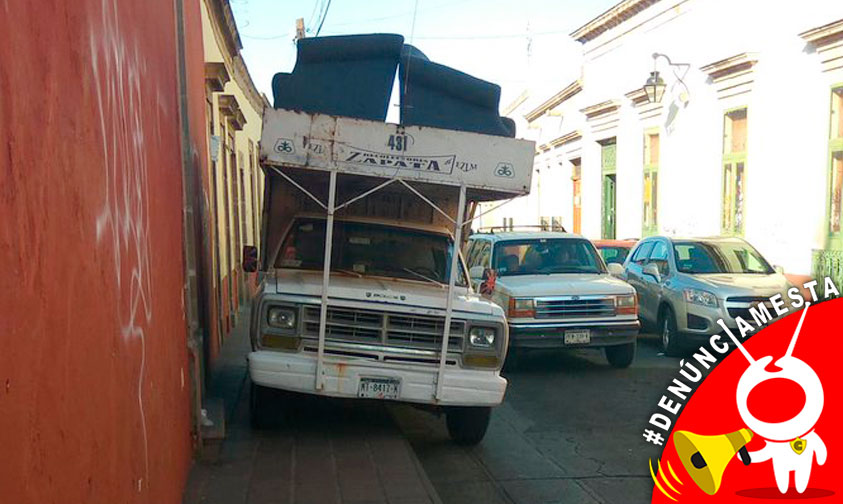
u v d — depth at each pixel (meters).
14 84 2.32
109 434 3.41
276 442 7.62
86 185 3.20
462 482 6.86
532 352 13.52
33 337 2.40
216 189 12.73
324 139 7.29
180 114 7.46
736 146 20.53
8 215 2.22
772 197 18.67
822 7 16.97
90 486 3.04
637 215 26.33
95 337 3.22
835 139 16.67
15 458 2.21
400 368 7.42
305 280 7.90
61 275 2.75
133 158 4.43
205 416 7.77
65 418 2.72
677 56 23.34
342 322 7.43
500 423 8.88
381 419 8.70
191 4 9.77
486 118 8.09
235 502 5.97
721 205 20.95
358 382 7.36
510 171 7.41
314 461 7.03
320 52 8.03
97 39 3.57
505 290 11.77
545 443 8.05
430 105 8.05
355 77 8.03
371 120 7.33
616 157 28.08
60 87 2.86
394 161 7.35
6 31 2.27
